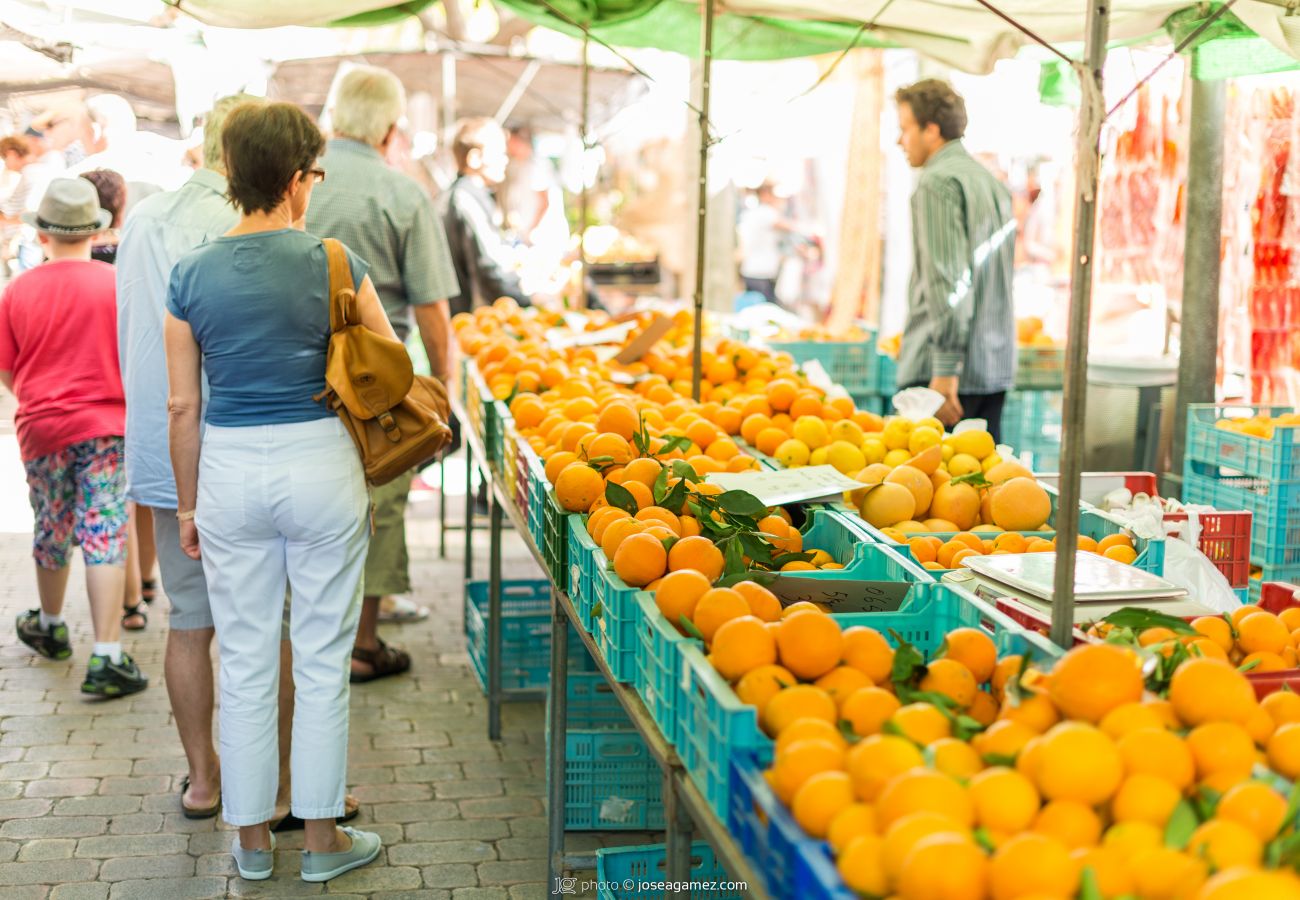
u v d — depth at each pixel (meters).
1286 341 5.00
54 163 7.23
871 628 2.07
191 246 3.27
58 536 4.70
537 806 3.76
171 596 3.48
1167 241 5.86
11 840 3.44
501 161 7.23
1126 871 1.32
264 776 3.17
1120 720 1.54
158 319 3.27
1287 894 1.18
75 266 4.39
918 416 3.77
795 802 1.49
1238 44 4.47
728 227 8.19
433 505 7.86
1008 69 6.55
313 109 9.86
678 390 4.56
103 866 3.31
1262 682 1.89
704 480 2.84
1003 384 5.16
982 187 4.92
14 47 6.96
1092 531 3.00
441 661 5.04
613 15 4.70
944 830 1.33
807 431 3.50
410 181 4.40
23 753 4.02
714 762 1.73
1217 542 2.96
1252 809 1.37
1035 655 1.84
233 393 2.91
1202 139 4.62
